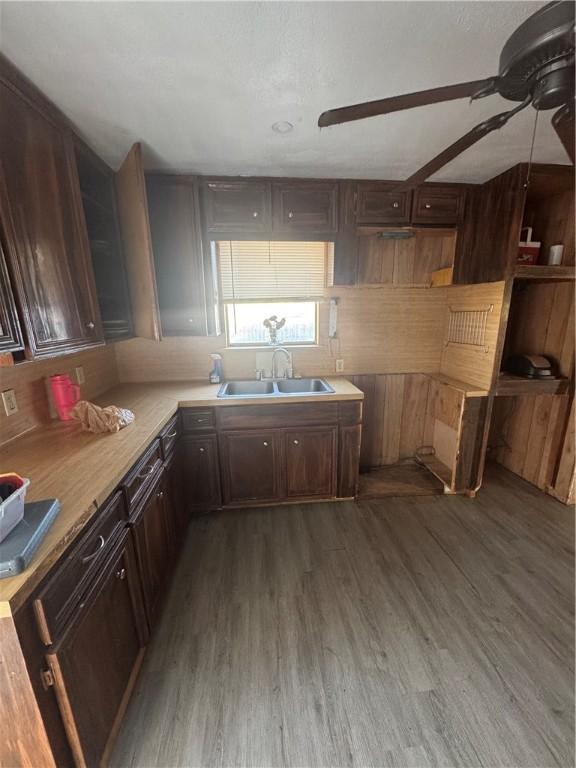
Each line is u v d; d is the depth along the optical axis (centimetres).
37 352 127
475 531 226
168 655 147
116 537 124
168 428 195
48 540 88
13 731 82
